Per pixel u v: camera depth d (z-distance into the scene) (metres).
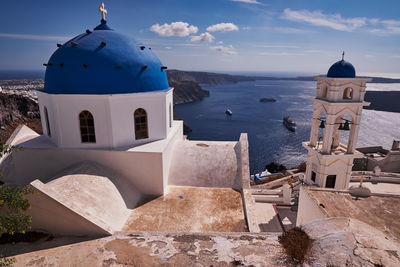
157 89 13.45
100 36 12.72
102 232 7.45
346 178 17.77
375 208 10.35
